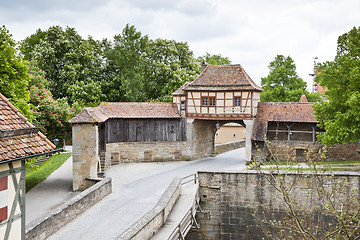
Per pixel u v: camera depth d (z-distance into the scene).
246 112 28.75
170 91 39.53
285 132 29.75
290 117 28.52
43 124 22.73
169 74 40.16
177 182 18.25
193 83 30.45
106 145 28.03
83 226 13.98
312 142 27.97
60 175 24.83
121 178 23.84
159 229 13.54
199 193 20.42
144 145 30.08
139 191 20.05
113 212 15.92
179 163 29.66
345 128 20.36
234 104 29.20
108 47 47.69
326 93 22.69
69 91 37.50
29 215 16.08
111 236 12.85
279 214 18.94
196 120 31.41
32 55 39.19
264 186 19.34
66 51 40.12
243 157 32.62
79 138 21.12
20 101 17.58
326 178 18.31
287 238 18.41
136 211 16.03
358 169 22.69
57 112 23.45
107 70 43.94
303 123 29.39
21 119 8.96
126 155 29.69
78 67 39.19
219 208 20.11
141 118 29.72
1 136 7.92
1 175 7.73
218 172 20.17
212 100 29.86
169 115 30.56
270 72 44.19
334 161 27.05
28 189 21.19
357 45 20.83
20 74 17.75
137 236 11.44
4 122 8.30
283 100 41.81
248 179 19.67
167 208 14.80
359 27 20.95
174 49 41.78
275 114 29.22
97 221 14.63
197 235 20.08
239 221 19.75
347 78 20.66
